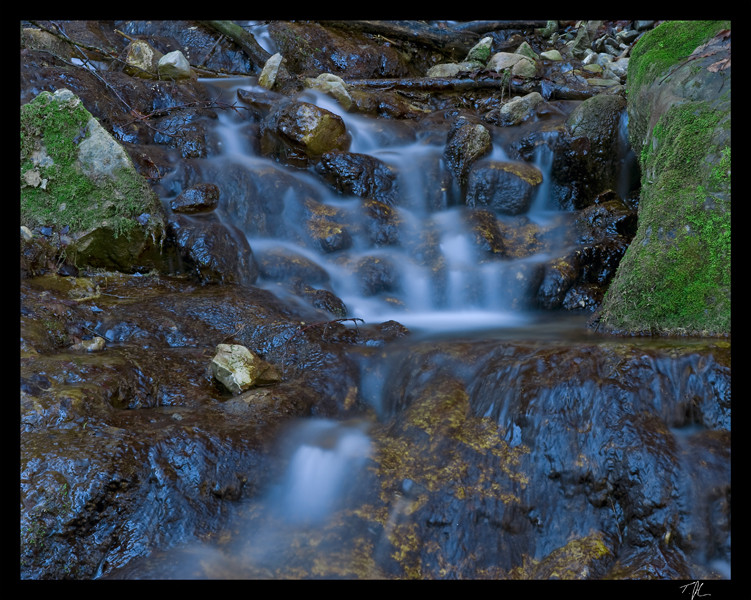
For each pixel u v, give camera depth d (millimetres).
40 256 4895
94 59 8383
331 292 5602
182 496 3031
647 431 3105
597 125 7105
